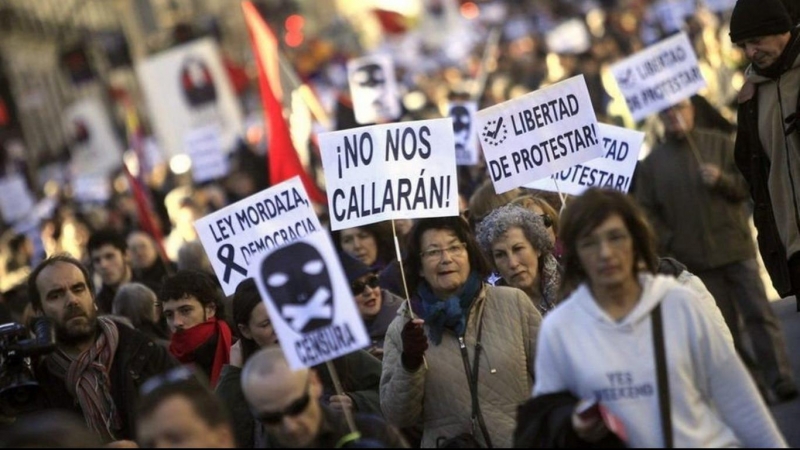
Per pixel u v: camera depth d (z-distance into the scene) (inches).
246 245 499.5
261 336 458.9
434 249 440.5
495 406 432.1
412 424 434.9
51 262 505.0
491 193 570.3
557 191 547.2
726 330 441.4
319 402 367.2
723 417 334.0
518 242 482.9
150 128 2847.0
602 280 330.3
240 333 465.4
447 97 1291.8
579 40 1982.0
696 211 683.4
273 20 3548.2
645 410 327.9
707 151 691.4
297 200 487.5
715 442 329.1
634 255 333.1
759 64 486.3
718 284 684.7
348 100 1146.0
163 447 342.0
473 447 404.2
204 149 1311.5
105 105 2918.3
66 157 2091.5
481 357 434.3
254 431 448.8
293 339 353.4
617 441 327.9
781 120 485.7
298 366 351.9
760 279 681.6
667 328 329.7
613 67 749.9
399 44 2837.1
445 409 434.0
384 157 484.1
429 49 2783.0
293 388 348.5
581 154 496.7
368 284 535.5
